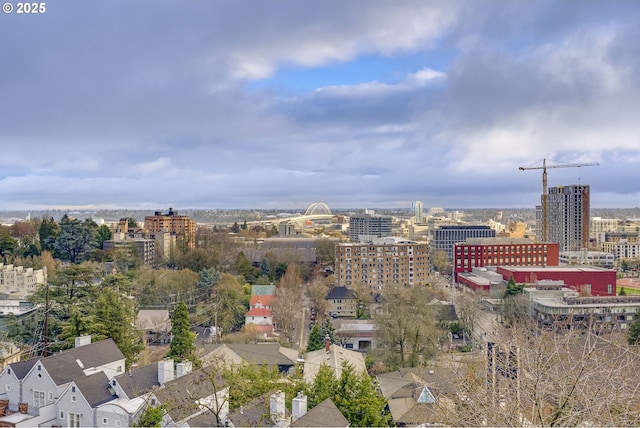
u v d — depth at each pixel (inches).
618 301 4783.5
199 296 5565.9
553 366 951.0
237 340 4106.8
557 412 875.4
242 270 7121.1
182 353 3139.8
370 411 2038.6
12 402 2335.1
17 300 5012.3
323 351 3339.1
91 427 2130.9
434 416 1406.3
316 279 6830.7
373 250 7219.5
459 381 1125.7
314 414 1852.9
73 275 3772.1
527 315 4530.0
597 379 1015.6
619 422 832.9
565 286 6245.1
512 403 935.7
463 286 7755.9
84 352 2514.8
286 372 3058.6
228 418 1919.3
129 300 4013.3
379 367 3484.3
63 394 2193.7
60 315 3577.8
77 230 7490.2
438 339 3858.3
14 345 3243.1
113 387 2242.9
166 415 1918.1
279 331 4889.3
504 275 7057.1
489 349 1499.8
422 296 4156.0
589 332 1047.6
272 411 1915.6
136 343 3447.3
